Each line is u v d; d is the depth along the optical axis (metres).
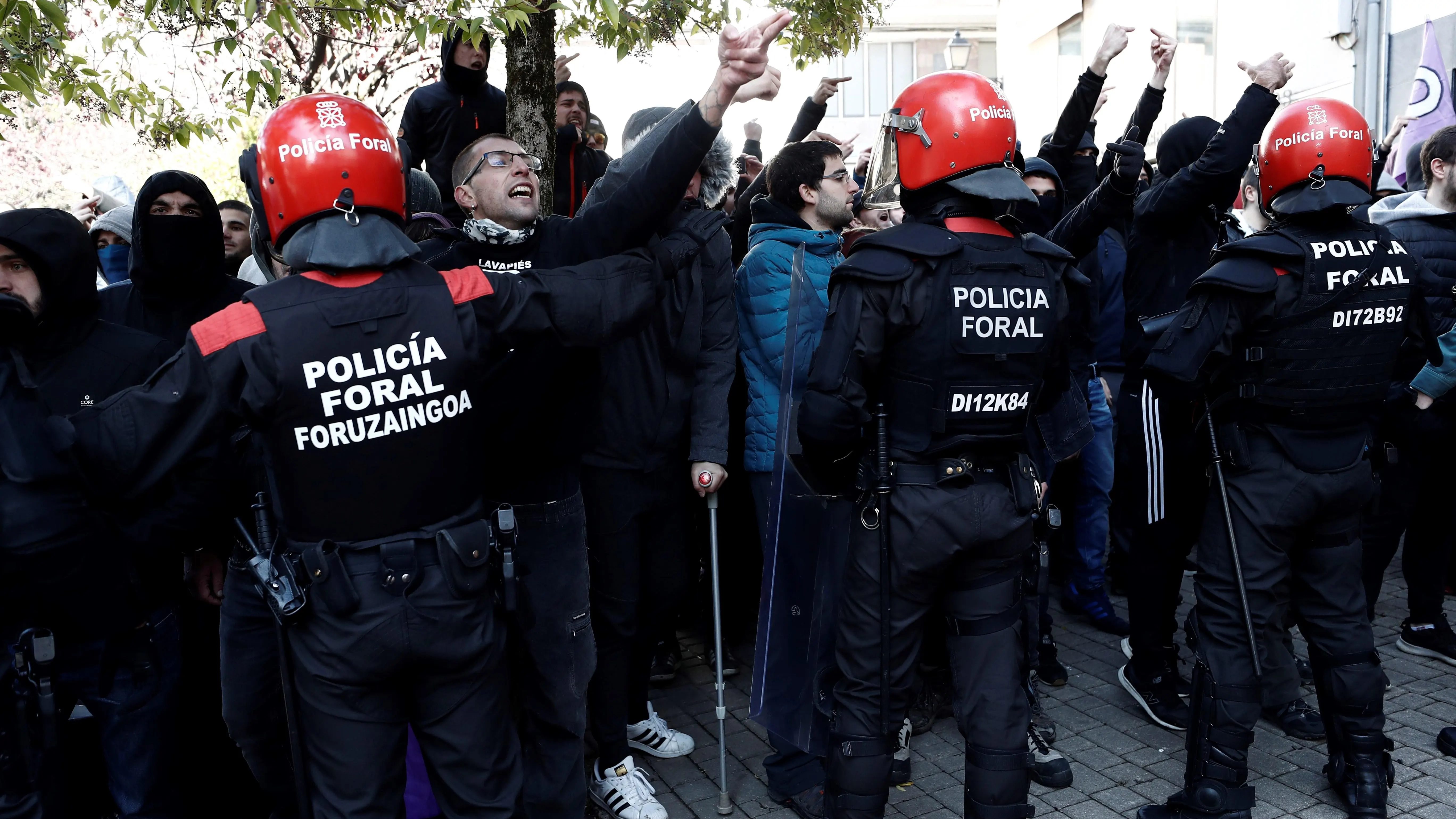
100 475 1.86
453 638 1.95
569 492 2.60
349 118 1.93
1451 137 3.63
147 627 2.40
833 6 4.53
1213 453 2.85
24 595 2.20
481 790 2.05
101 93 3.48
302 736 1.98
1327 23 7.59
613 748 3.04
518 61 3.69
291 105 1.94
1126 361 3.70
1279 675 3.28
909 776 3.15
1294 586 2.96
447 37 3.54
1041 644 3.77
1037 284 2.42
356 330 1.84
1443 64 6.12
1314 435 2.75
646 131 3.20
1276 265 2.65
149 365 2.45
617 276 2.09
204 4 3.07
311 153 1.87
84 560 2.23
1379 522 3.79
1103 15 12.11
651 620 3.23
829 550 2.76
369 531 1.90
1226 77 9.25
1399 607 4.43
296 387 1.81
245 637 2.38
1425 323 2.86
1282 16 8.27
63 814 2.30
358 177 1.89
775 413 3.22
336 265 1.84
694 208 3.12
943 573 2.42
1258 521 2.77
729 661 4.00
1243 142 3.15
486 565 2.01
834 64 16.62
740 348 3.31
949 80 2.45
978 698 2.43
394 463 1.89
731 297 3.12
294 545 1.94
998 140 2.40
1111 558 4.75
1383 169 4.98
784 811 3.05
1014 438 2.46
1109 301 4.40
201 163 10.64
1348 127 2.65
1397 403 3.67
